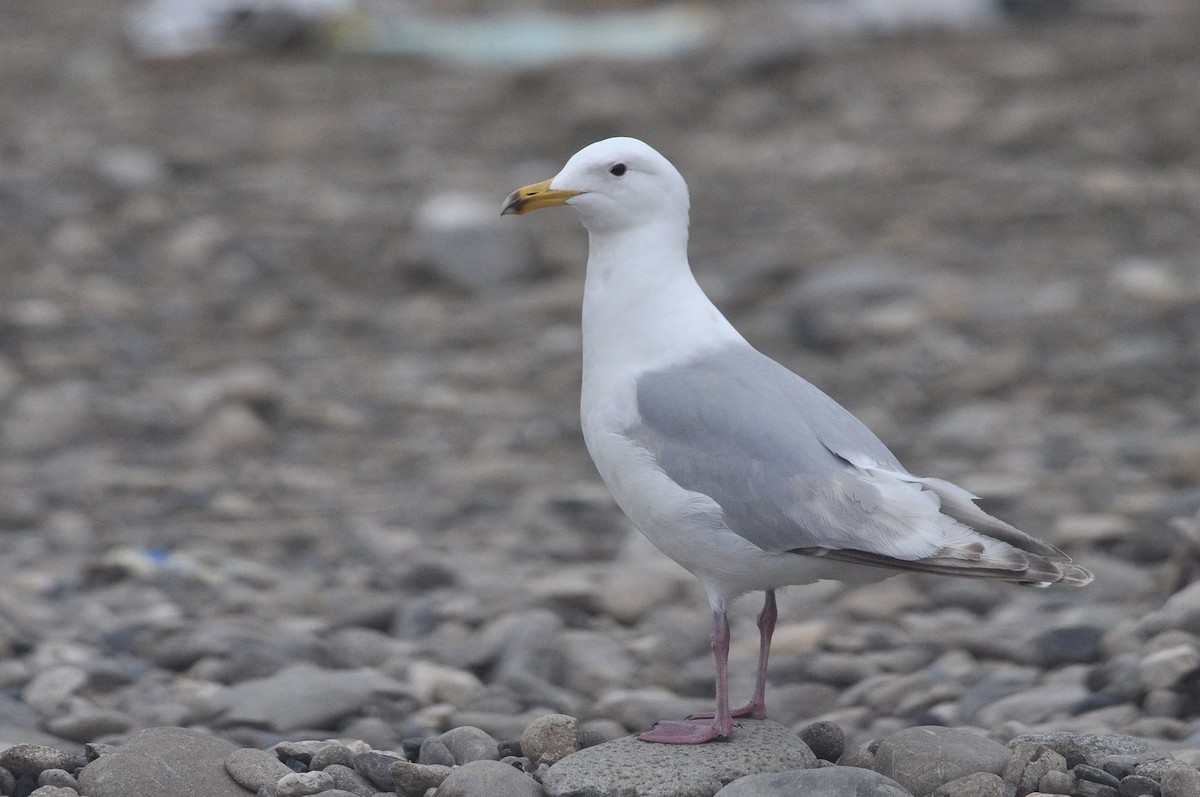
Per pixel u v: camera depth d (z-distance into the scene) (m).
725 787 6.29
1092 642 8.59
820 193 22.59
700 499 6.72
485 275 19.53
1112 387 15.04
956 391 15.21
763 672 7.24
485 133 26.30
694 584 10.39
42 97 28.73
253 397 15.34
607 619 9.99
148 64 30.83
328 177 23.86
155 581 10.49
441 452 14.34
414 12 36.75
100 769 6.48
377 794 6.62
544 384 16.25
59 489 13.09
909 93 27.50
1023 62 29.05
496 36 33.38
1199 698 7.62
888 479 6.63
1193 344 16.14
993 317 17.06
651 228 7.25
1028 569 6.31
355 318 18.27
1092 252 19.34
